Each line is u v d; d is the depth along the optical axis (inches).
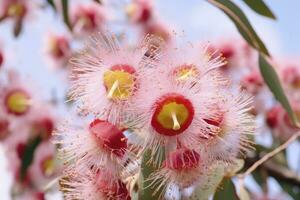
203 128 12.4
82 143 12.6
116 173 12.4
